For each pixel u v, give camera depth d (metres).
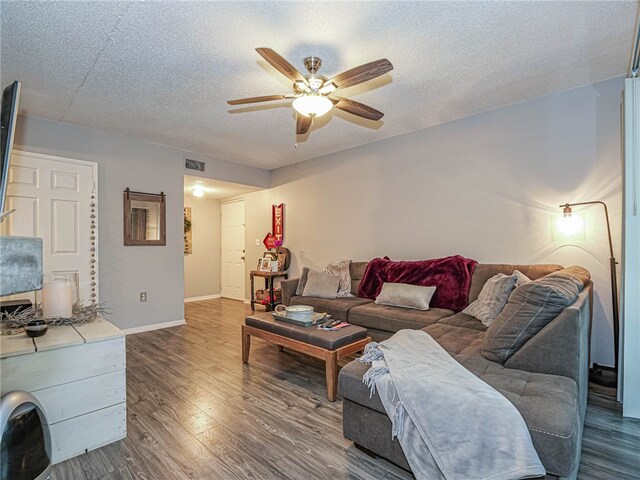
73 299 2.40
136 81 2.73
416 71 2.61
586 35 2.17
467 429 1.32
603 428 1.99
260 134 4.05
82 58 2.39
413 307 3.26
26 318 1.99
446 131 3.72
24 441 1.20
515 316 1.82
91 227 3.80
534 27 2.09
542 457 1.23
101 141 3.91
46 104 3.16
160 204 4.43
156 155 4.41
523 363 1.73
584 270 2.66
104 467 1.67
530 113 3.16
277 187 5.78
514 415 1.28
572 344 1.62
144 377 2.79
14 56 2.36
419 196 3.95
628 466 1.66
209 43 2.22
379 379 1.64
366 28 2.08
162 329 4.36
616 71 2.65
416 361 1.76
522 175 3.21
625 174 2.17
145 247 4.28
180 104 3.18
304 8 1.90
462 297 3.20
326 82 2.20
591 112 2.85
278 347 3.58
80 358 1.78
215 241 7.16
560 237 3.01
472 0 1.85
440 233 3.78
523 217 3.21
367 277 4.01
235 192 6.36
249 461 1.72
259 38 2.17
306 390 2.55
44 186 3.49
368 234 4.47
